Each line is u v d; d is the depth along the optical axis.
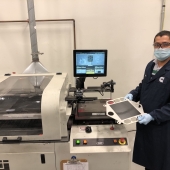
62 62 2.06
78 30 1.96
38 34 1.97
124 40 2.00
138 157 1.48
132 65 2.08
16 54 2.02
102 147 1.15
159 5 1.90
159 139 1.31
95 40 2.00
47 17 1.92
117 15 1.93
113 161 1.16
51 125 1.09
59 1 1.88
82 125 1.32
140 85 1.55
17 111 1.14
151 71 1.37
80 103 1.48
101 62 1.51
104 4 1.90
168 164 1.30
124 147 1.15
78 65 1.51
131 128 2.23
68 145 1.13
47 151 1.14
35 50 1.79
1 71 2.07
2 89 1.36
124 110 1.23
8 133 1.15
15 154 1.14
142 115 1.19
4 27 1.94
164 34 1.23
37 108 1.16
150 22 1.95
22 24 1.93
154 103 1.30
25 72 1.76
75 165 1.17
